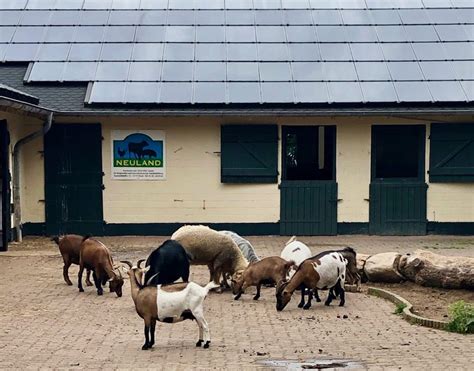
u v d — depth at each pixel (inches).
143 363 300.8
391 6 861.2
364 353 316.8
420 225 747.4
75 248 478.3
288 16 847.1
